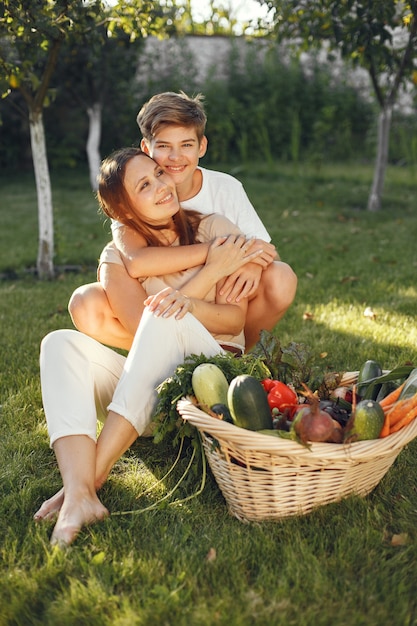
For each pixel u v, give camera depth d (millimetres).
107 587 2033
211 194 3262
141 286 2895
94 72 10039
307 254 6629
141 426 2518
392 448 2154
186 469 2631
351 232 7684
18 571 2113
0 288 5836
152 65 13508
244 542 2232
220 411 2324
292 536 2238
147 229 2891
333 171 12133
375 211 8953
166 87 13391
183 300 2604
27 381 3619
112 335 2984
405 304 4777
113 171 2797
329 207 9367
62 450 2420
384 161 8945
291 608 1942
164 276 2900
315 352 3865
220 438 2193
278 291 3018
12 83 5035
